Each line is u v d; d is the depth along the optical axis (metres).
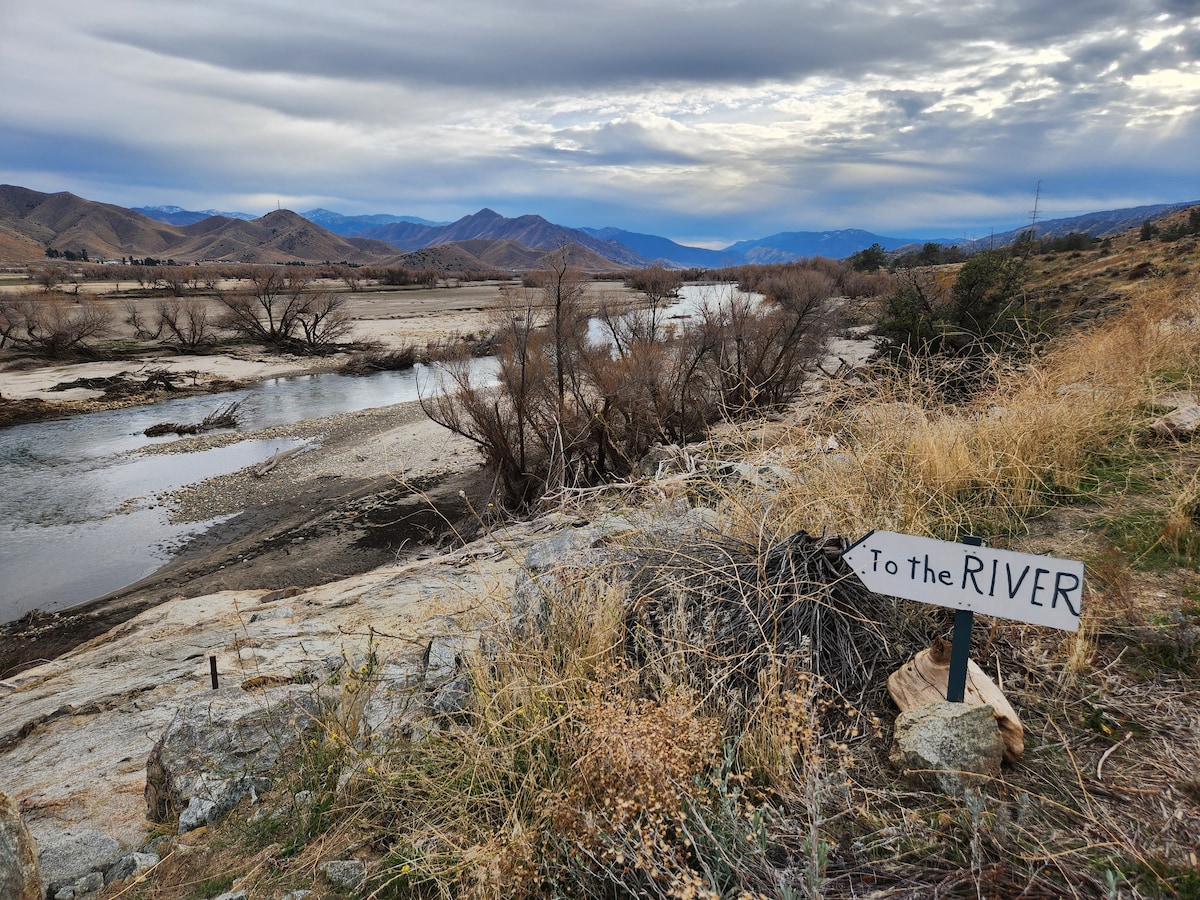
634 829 2.23
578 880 2.22
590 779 2.39
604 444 16.16
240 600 10.22
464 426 19.64
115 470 22.58
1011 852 2.04
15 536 17.41
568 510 8.29
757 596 3.27
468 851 2.34
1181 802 2.16
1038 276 33.25
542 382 16.84
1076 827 2.12
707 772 2.57
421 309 72.25
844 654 3.03
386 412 29.11
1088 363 7.11
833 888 2.02
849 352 24.83
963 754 2.34
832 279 44.34
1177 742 2.43
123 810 3.89
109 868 3.23
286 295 60.59
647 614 3.39
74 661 7.93
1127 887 1.88
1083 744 2.49
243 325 49.47
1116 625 3.08
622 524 5.17
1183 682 2.71
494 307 19.33
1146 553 3.62
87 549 16.66
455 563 8.21
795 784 2.43
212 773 3.61
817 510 4.13
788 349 18.69
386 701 3.74
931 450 4.84
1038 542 3.99
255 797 3.43
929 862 2.07
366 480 20.20
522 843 2.27
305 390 35.47
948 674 2.68
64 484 21.23
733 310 20.88
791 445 5.40
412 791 2.91
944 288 16.34
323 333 49.62
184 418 29.66
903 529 3.94
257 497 19.53
